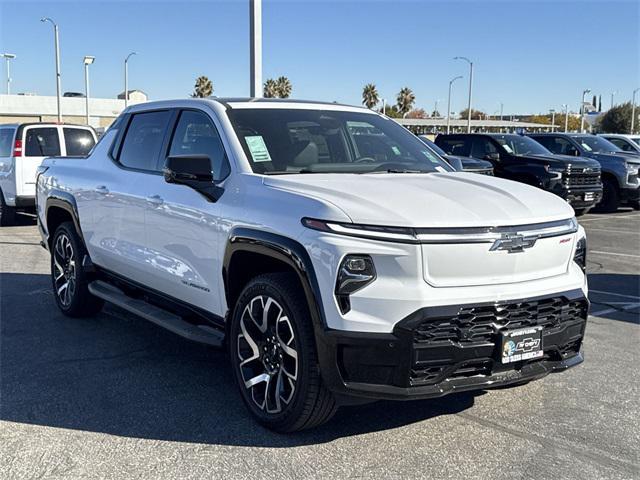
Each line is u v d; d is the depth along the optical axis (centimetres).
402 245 349
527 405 451
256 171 445
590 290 821
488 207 382
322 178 430
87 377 498
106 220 587
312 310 364
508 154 1570
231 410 439
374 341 348
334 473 355
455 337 356
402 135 556
